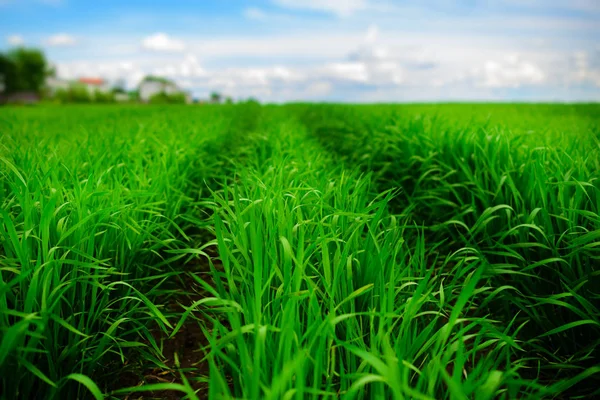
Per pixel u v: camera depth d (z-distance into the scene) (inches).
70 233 84.7
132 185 132.6
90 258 83.1
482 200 141.7
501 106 768.9
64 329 82.7
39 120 429.1
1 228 81.9
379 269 83.1
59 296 73.5
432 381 59.8
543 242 111.4
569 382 61.1
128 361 95.0
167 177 145.9
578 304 97.7
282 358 63.4
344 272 83.0
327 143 337.1
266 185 112.9
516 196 125.6
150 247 109.7
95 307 93.0
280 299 74.7
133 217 114.7
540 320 97.6
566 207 114.5
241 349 60.7
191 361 97.3
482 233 140.9
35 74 2677.2
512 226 130.1
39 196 91.4
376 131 253.6
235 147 292.8
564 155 135.8
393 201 191.9
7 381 69.6
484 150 156.6
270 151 224.4
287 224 88.8
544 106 766.5
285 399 52.3
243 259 95.4
